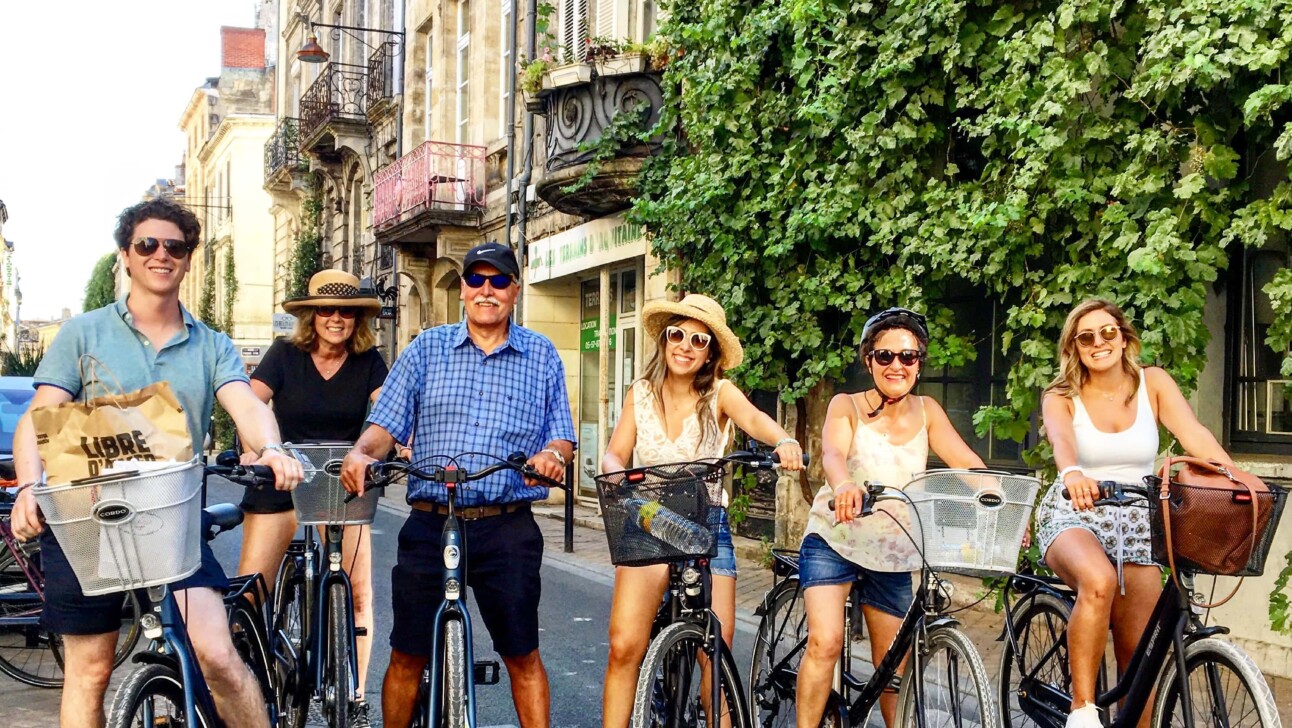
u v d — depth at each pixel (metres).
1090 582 4.36
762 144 10.01
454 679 3.93
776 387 10.16
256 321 48.97
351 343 5.50
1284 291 6.31
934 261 8.09
